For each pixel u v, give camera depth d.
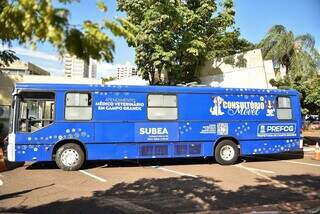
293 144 18.77
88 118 15.87
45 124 15.42
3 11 4.25
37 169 15.80
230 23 30.02
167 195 11.09
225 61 28.69
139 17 26.77
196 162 18.28
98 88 16.06
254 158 20.14
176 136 16.89
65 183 12.83
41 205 9.88
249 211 9.37
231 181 13.33
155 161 18.52
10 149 15.16
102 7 4.10
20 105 15.27
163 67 27.56
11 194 11.13
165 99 16.88
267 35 30.48
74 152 15.62
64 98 15.66
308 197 10.98
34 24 3.79
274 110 18.50
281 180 13.58
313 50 29.64
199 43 27.62
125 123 16.28
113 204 10.03
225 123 17.61
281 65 30.52
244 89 18.03
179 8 27.05
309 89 26.94
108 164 17.44
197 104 17.28
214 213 9.22
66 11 3.71
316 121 52.81
